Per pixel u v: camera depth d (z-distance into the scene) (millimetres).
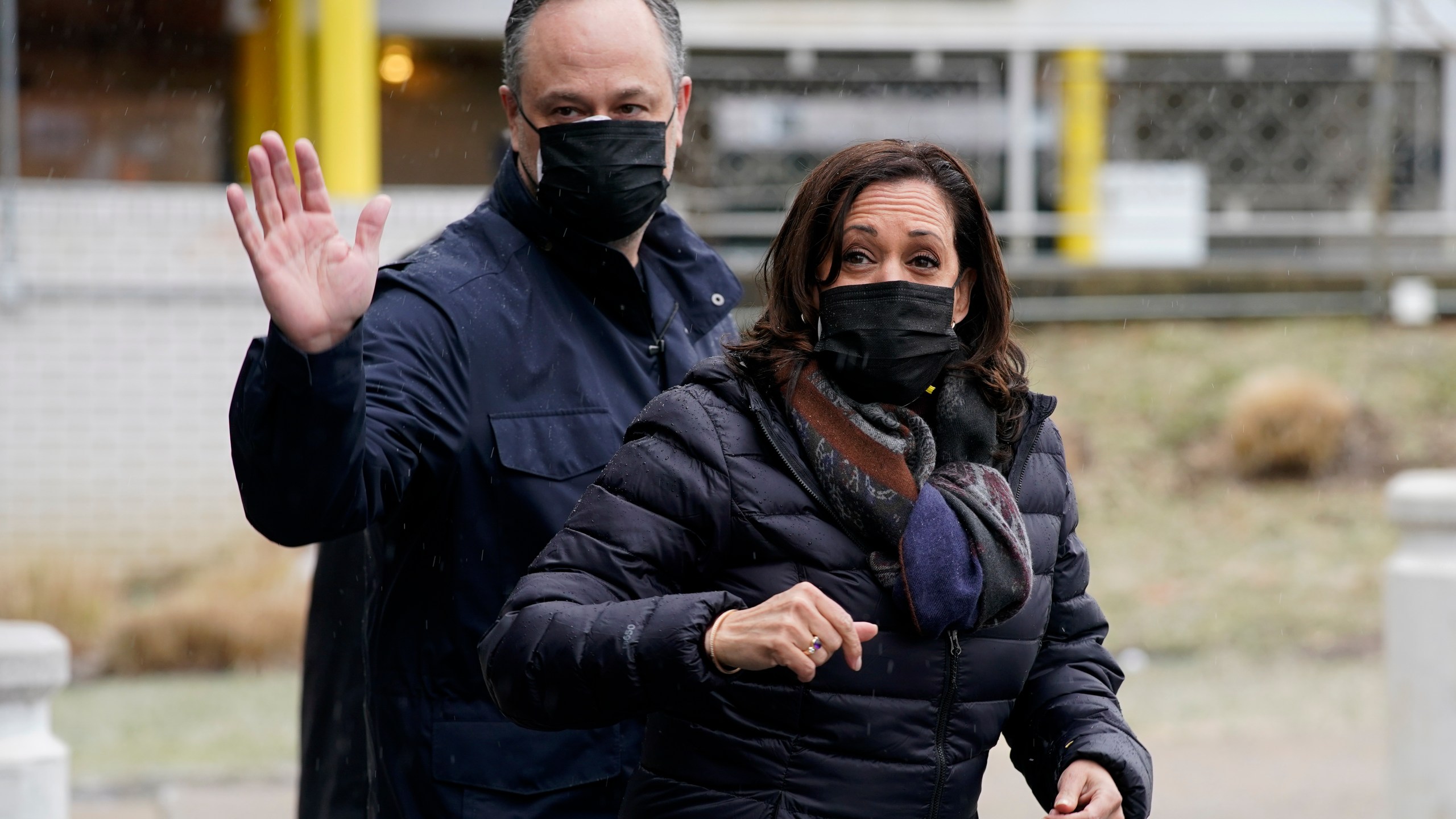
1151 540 29625
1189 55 42438
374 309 7148
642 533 5605
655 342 7941
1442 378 34281
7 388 28047
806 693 5500
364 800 8648
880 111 41719
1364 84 42344
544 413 7367
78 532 28109
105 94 39125
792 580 5598
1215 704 21906
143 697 22391
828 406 5684
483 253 7605
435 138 42062
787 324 5910
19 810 10164
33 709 10430
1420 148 42062
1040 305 37594
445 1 40625
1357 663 24125
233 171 39656
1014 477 6000
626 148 7480
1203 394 34312
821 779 5523
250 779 18094
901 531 5559
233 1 39188
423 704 7230
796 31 41250
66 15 38812
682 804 5625
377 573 7504
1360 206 42250
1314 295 37750
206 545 28094
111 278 28469
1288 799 17156
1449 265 37938
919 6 41719
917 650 5578
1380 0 36188
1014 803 17062
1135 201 41906
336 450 6016
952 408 5883
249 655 24328
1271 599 27000
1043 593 5945
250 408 5926
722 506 5613
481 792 7133
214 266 28891
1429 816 14156
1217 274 37719
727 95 40812
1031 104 42344
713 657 5133
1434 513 14336
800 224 5891
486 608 7223
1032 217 41656
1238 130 42500
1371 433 32625
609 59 7520
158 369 28562
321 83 33312
